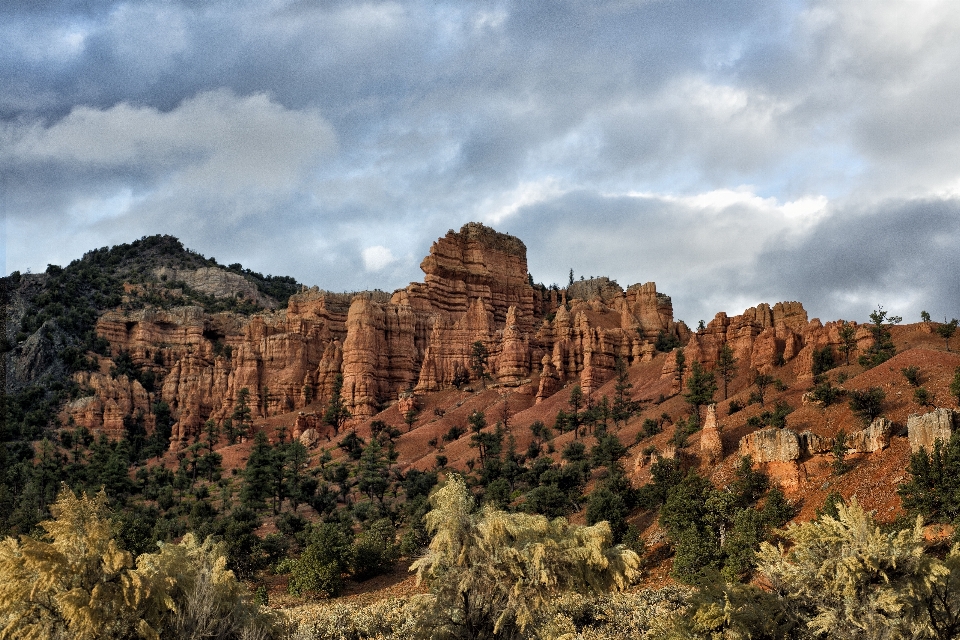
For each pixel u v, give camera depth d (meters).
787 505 65.50
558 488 93.69
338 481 130.25
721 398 134.38
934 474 55.72
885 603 31.62
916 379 85.19
